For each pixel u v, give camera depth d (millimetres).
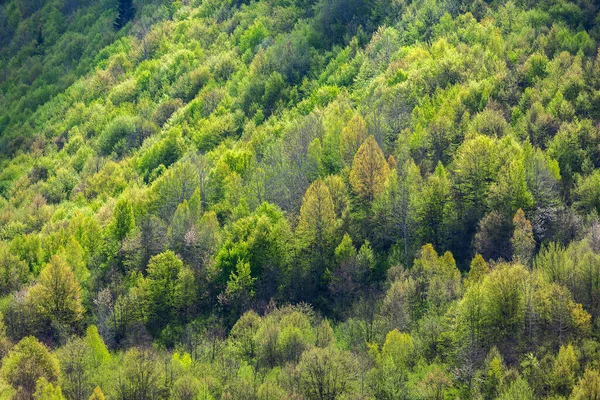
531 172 137625
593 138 152625
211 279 133750
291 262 133750
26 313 131875
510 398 94125
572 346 101875
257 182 157125
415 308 117688
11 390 105250
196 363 109875
